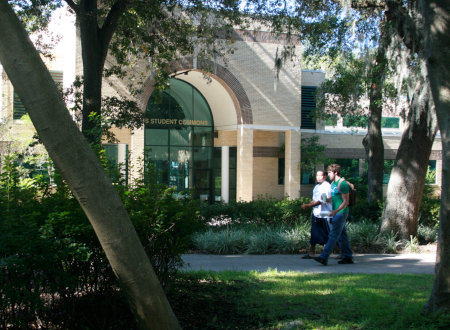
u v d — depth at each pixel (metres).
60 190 4.98
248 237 12.28
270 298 6.39
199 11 15.38
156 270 5.56
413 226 12.91
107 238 3.55
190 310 5.73
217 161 30.52
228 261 10.29
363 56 15.39
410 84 12.73
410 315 5.41
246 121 27.03
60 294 4.59
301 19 15.73
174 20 15.22
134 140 23.81
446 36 5.14
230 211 15.40
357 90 15.98
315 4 15.20
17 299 3.98
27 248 3.93
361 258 10.84
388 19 14.02
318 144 30.08
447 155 5.12
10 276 3.99
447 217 5.21
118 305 5.23
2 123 18.83
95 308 4.97
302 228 12.80
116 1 12.68
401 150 13.07
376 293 6.70
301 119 30.31
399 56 12.83
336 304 6.09
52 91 3.32
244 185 27.05
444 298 5.25
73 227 4.30
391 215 12.91
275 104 27.66
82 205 3.49
